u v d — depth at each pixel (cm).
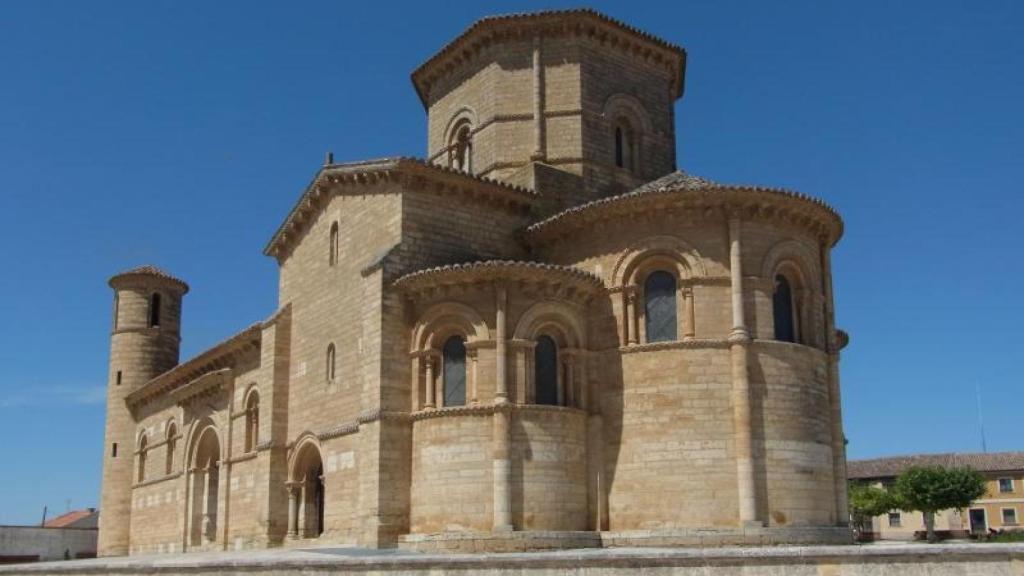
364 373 3303
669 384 3173
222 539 4381
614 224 3372
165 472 5556
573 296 3303
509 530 3003
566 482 3142
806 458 3172
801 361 3250
